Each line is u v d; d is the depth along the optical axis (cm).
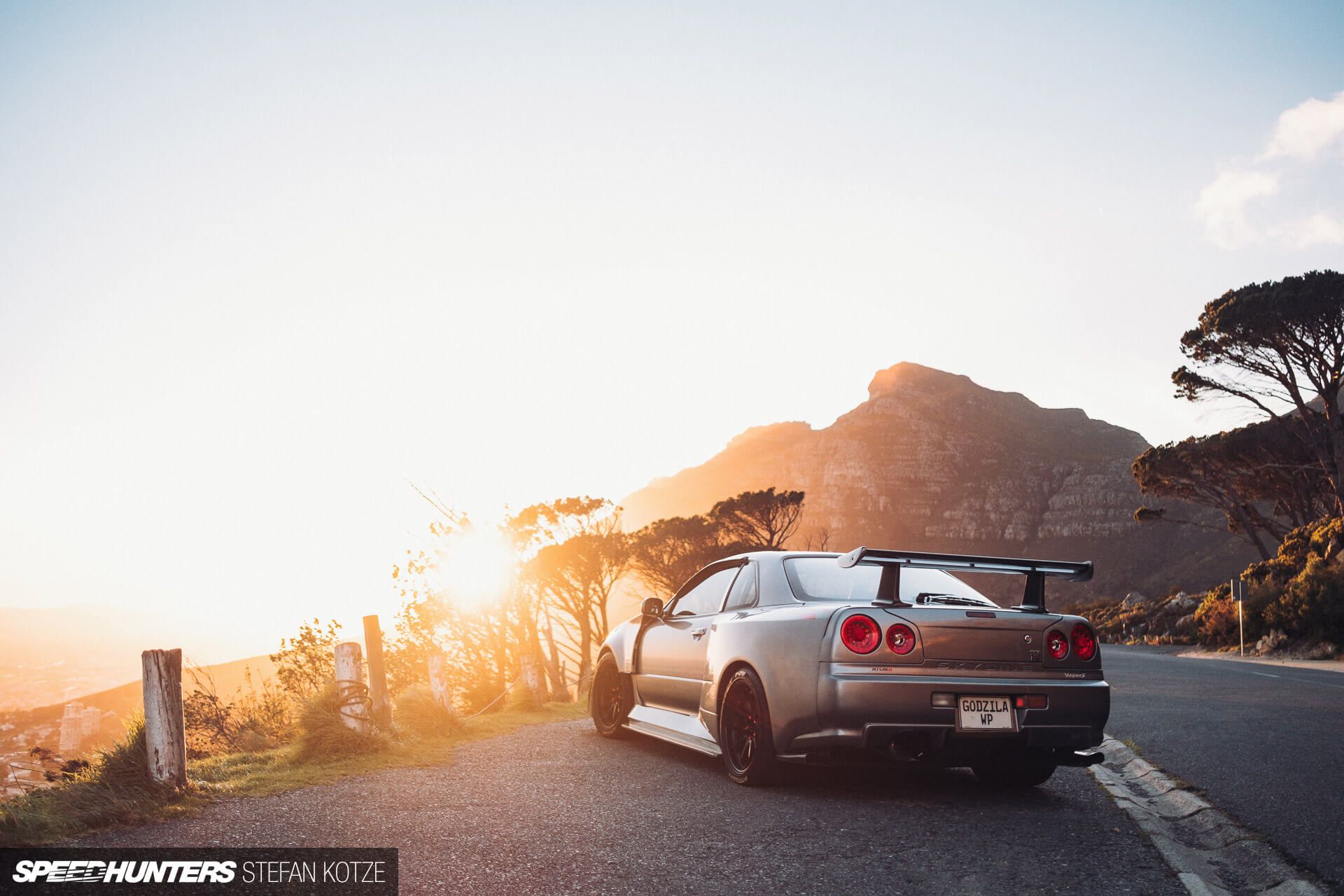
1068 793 490
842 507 19875
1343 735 706
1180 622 4028
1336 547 2806
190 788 438
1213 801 457
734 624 511
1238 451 4019
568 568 2891
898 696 416
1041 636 447
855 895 299
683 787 480
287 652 919
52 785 455
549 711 938
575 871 320
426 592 1412
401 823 391
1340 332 3272
